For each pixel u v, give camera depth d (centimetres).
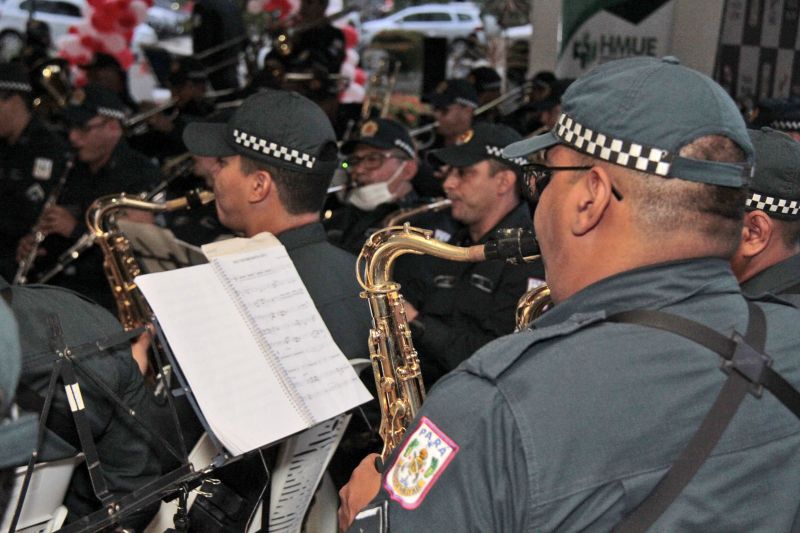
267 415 159
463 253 167
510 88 734
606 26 489
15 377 77
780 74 466
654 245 108
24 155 440
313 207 212
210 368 159
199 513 178
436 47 720
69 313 154
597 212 109
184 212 397
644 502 100
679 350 105
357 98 666
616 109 108
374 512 108
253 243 183
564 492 98
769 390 106
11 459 79
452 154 291
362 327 198
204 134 214
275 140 205
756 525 103
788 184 180
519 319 174
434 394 109
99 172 415
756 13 450
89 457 143
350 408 171
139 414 161
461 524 100
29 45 657
